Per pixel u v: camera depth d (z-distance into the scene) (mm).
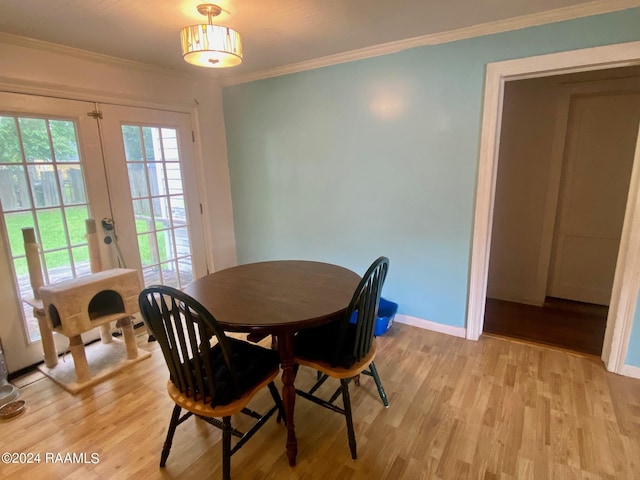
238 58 1857
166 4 1815
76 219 2604
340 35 2350
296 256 3523
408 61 2531
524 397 1999
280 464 1594
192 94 3324
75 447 1722
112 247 2801
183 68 3053
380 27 2221
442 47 2391
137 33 2197
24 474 1576
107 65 2670
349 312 1486
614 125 3092
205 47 1719
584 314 3240
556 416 1843
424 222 2715
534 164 3285
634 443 1658
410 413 1895
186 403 1423
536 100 3172
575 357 2408
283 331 1430
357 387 2123
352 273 2076
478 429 1768
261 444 1711
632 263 2041
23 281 2373
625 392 2020
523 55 2162
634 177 1998
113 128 2754
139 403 2041
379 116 2734
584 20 1970
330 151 3045
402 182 2742
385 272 1647
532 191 3338
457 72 2375
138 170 2963
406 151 2676
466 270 2619
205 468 1591
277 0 1807
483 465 1559
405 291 2920
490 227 2549
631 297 2076
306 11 1955
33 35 2193
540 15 2041
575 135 3250
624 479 1477
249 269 2188
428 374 2240
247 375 1487
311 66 2951
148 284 3137
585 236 3402
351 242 3117
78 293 2125
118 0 1754
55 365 2404
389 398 2018
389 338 2721
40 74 2330
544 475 1502
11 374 2338
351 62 2766
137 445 1729
